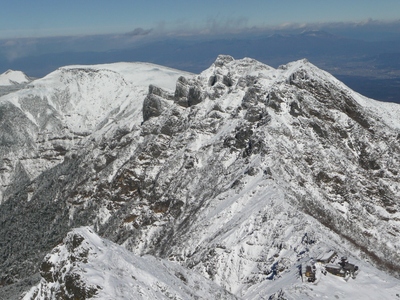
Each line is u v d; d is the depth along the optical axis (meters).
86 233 51.91
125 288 45.16
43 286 48.91
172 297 49.97
